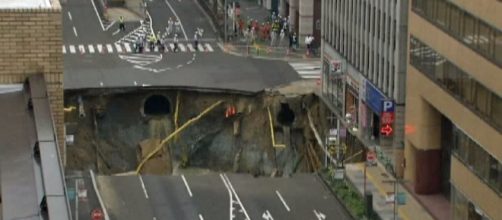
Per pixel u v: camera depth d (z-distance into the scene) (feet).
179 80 493.36
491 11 299.58
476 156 317.63
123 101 481.46
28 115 81.87
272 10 652.89
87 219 342.64
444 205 360.48
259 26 600.39
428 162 367.86
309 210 373.20
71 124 463.83
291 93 474.08
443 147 367.86
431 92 353.92
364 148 416.87
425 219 348.18
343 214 368.68
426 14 356.59
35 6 88.84
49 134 77.20
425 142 366.63
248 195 390.42
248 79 499.10
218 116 483.10
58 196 66.69
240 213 370.53
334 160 422.00
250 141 476.54
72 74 499.92
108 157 475.72
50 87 88.99
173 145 483.51
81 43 574.15
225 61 538.47
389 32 393.91
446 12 337.52
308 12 565.12
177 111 484.33
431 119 365.20
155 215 366.63
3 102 85.25
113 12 645.92
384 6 398.83
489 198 306.96
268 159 473.26
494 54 298.97
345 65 449.89
